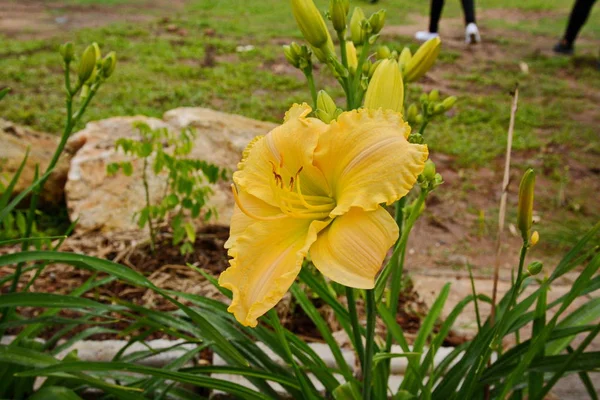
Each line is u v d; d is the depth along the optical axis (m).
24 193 0.56
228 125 1.20
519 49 2.68
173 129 1.19
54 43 2.35
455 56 2.49
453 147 1.56
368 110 0.42
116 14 3.13
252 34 2.72
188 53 2.29
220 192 1.12
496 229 1.20
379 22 0.50
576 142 1.64
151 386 0.56
